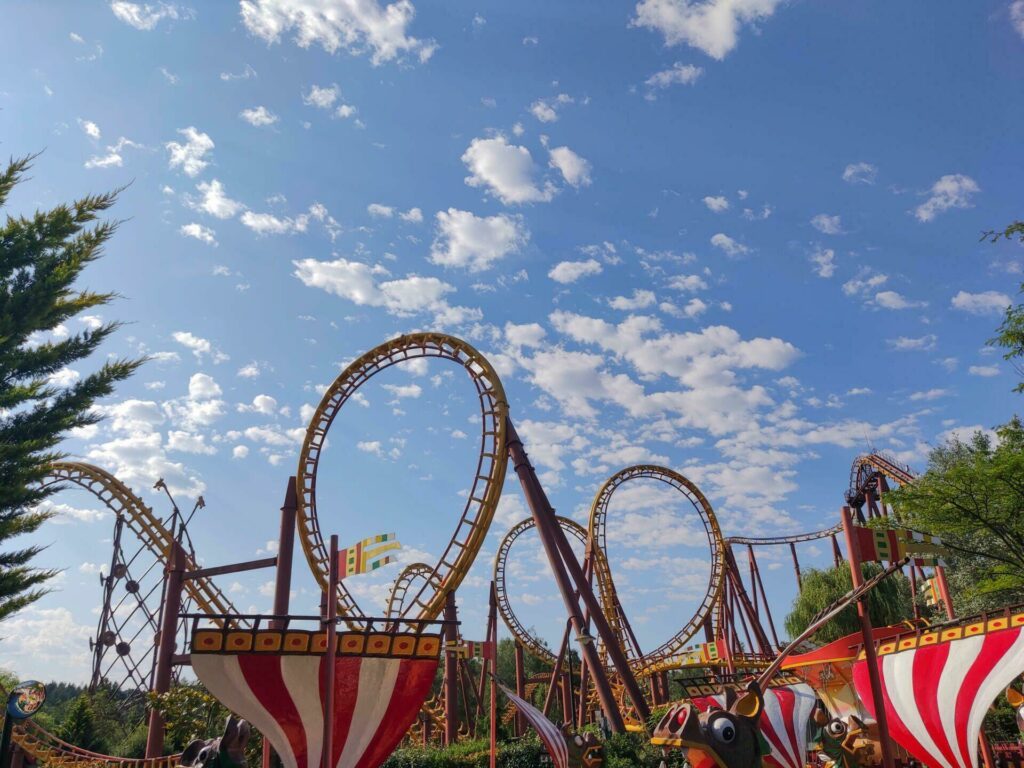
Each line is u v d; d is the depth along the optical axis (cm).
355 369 4256
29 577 2497
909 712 1542
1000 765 2073
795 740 1580
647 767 2516
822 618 1208
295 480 3597
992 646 1424
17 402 2608
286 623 1511
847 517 1440
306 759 1428
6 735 1689
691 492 5528
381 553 1573
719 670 4819
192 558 4472
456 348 4031
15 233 2747
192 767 1366
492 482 3681
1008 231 2231
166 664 3266
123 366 2842
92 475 4531
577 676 6072
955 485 2722
